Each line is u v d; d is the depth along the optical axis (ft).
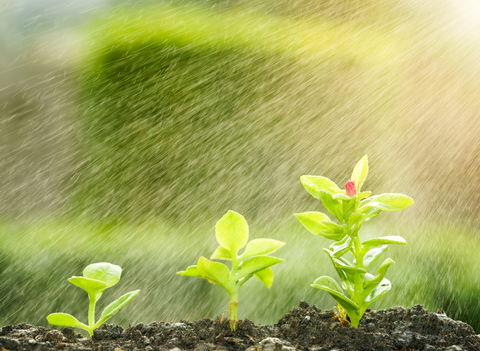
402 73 10.59
